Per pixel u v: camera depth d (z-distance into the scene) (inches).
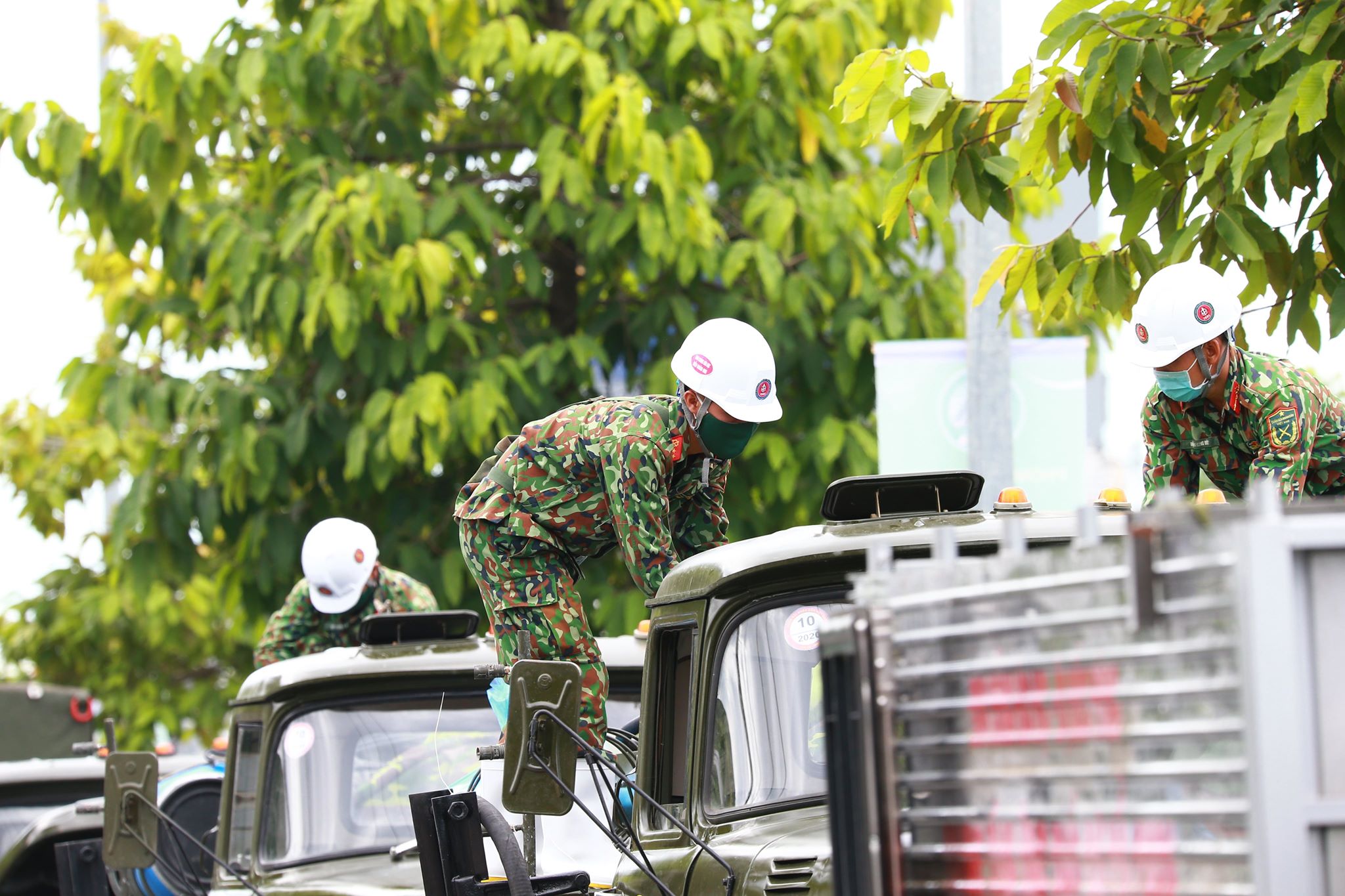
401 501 1478.8
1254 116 653.9
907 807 350.3
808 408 1459.2
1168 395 680.4
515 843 544.7
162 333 1617.9
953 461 1064.2
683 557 703.1
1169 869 307.9
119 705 1920.5
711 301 1481.3
